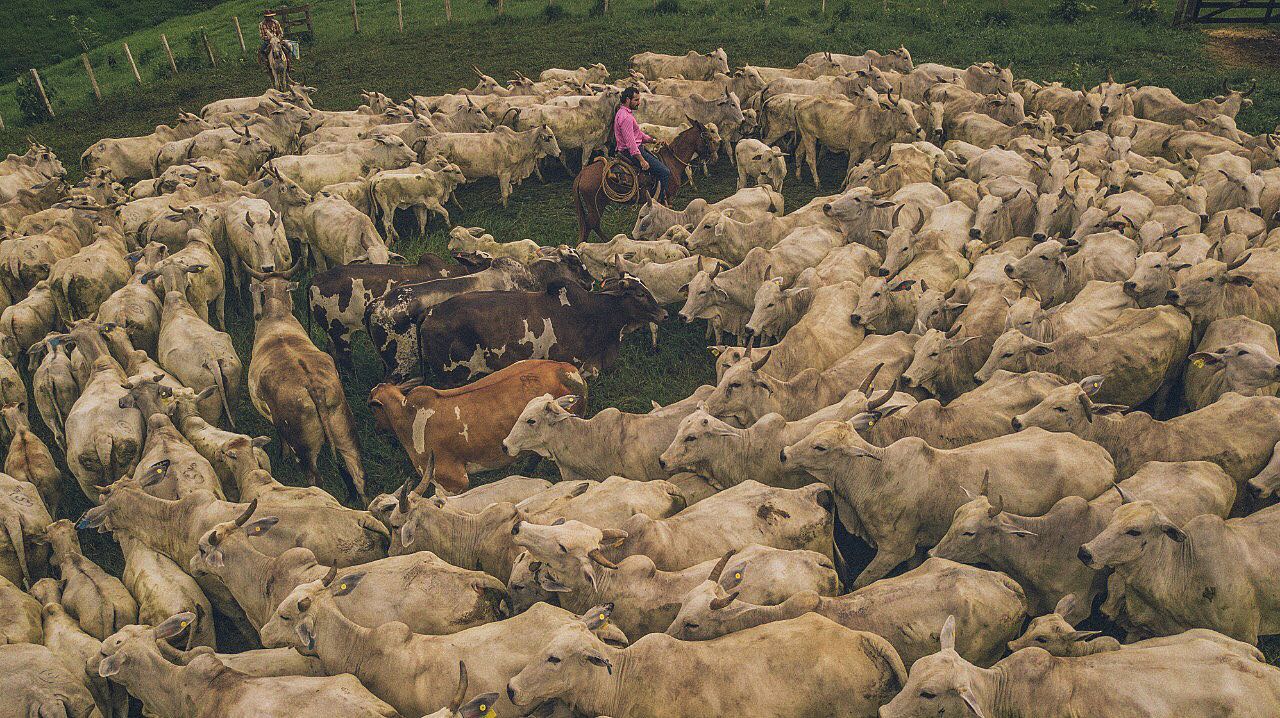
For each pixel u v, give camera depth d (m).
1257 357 8.65
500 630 6.64
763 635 6.19
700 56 22.52
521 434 9.12
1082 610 7.41
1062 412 8.23
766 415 8.64
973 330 10.07
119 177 18.48
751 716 5.98
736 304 11.90
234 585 7.66
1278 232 11.80
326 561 7.99
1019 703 6.01
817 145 17.45
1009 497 7.77
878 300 10.46
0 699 6.57
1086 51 23.84
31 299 12.09
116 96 27.19
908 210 13.16
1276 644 7.37
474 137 16.19
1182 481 7.42
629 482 8.34
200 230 12.95
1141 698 5.81
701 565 7.13
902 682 6.02
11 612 7.38
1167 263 10.30
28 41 39.91
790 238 12.16
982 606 6.51
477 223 15.77
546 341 10.68
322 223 13.36
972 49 24.30
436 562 7.36
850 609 6.54
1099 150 15.35
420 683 6.36
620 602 6.99
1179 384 10.31
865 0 30.34
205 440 9.45
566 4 31.39
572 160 18.91
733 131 18.47
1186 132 15.86
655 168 14.90
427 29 29.78
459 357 10.40
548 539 6.92
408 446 9.61
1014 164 14.45
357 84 25.05
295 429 9.55
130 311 11.38
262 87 26.16
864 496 8.07
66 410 10.68
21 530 8.31
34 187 15.98
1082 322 10.03
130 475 9.59
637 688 6.12
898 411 8.70
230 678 6.41
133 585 8.02
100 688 7.14
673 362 11.87
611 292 11.11
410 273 11.75
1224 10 25.97
